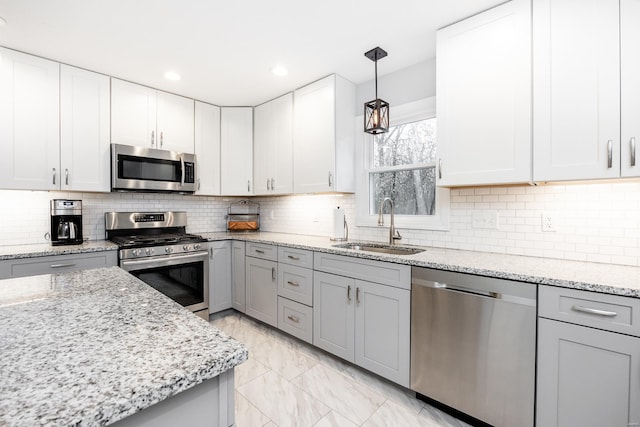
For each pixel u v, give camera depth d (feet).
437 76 6.33
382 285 6.31
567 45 4.92
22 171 7.25
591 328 4.05
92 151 8.26
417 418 5.47
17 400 1.52
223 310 10.85
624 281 4.13
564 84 4.94
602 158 4.64
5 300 3.12
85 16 5.94
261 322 9.86
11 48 7.10
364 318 6.63
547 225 6.02
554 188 5.96
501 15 5.56
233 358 2.03
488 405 4.96
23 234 8.11
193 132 10.28
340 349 7.13
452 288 5.33
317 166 8.87
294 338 8.71
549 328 4.37
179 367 1.86
